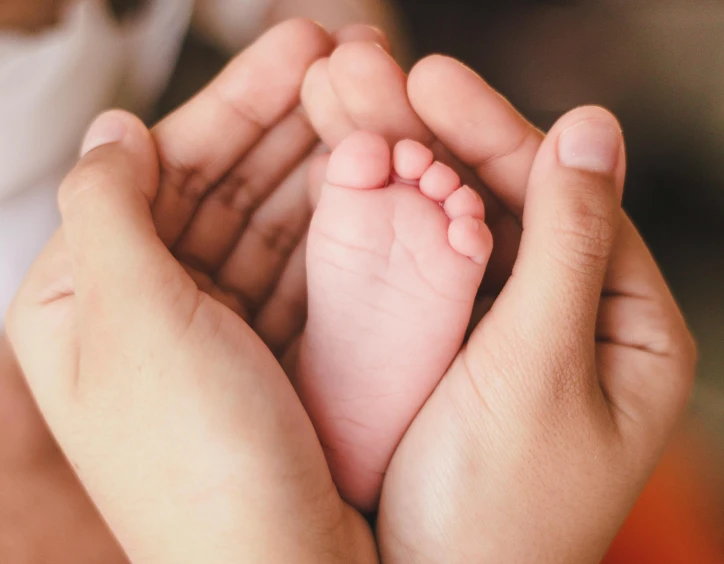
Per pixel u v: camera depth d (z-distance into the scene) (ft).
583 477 1.48
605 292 1.73
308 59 1.77
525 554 1.48
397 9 3.56
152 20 2.76
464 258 1.45
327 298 1.53
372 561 1.56
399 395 1.57
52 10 2.45
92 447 1.50
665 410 1.60
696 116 3.22
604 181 1.47
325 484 1.52
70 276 1.68
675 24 3.29
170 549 1.46
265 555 1.41
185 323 1.43
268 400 1.45
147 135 1.74
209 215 1.95
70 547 2.32
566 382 1.45
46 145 2.43
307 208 2.00
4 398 2.45
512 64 3.48
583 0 3.43
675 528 2.63
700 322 3.06
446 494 1.49
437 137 1.68
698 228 3.17
